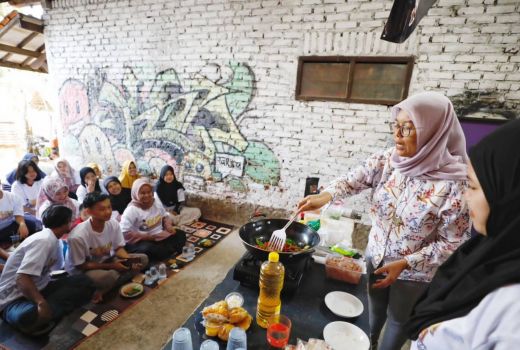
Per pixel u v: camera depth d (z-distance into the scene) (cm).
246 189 342
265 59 299
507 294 44
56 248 181
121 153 404
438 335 56
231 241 310
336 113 284
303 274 128
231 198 352
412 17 164
